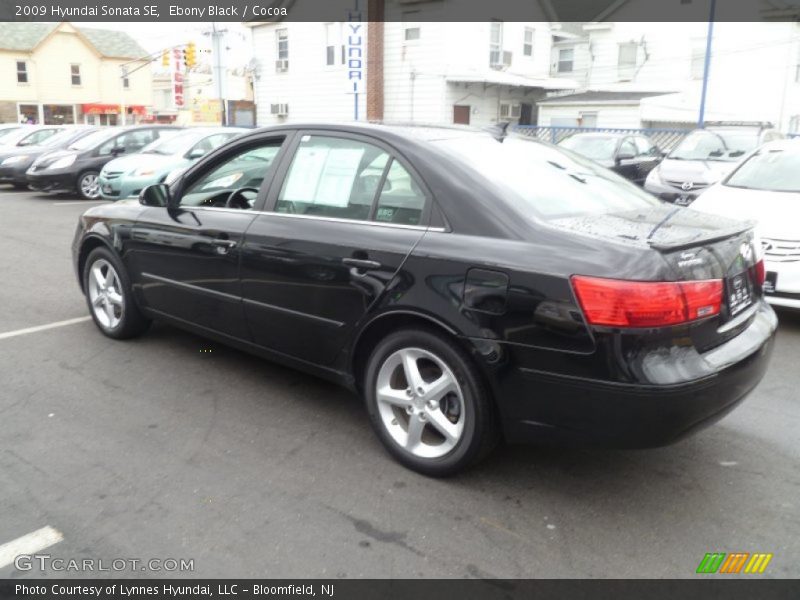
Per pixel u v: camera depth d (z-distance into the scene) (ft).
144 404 13.56
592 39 95.55
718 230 10.23
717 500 10.38
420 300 10.30
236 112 99.30
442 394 10.52
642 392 8.77
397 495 10.43
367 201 11.53
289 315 12.32
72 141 56.54
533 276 9.32
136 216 15.58
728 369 9.38
